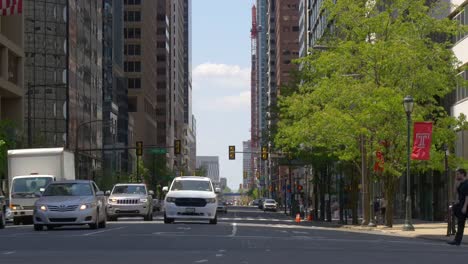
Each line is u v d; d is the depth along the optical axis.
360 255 20.19
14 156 49.97
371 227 52.16
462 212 26.98
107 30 159.38
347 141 53.12
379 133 50.12
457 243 27.16
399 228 49.16
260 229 38.66
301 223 68.69
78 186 36.56
